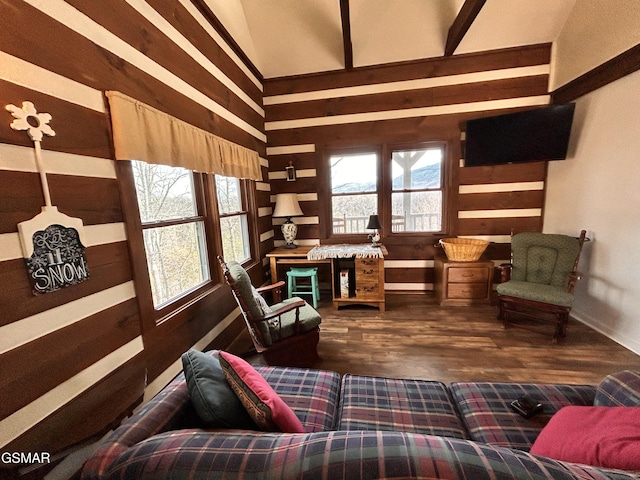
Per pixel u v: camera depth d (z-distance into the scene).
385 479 0.59
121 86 1.38
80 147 1.18
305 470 0.62
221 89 2.42
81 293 1.17
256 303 1.91
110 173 1.33
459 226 3.44
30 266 0.98
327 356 2.30
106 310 1.29
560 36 2.85
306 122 3.51
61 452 0.90
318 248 3.32
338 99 3.41
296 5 2.84
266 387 1.01
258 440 0.75
